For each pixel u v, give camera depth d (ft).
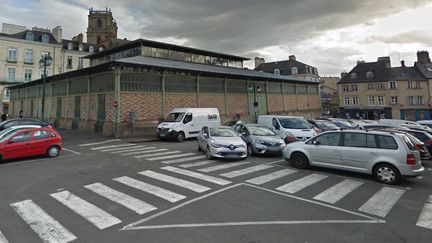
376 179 24.68
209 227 14.47
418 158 23.80
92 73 69.62
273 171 28.43
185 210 16.99
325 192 21.09
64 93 85.40
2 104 142.92
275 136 39.47
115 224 14.83
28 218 15.60
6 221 15.19
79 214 16.24
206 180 24.45
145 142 54.85
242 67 116.98
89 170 28.45
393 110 149.79
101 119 66.95
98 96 68.33
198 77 79.46
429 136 39.27
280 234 13.64
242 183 23.56
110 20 220.84
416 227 14.55
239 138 36.70
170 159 35.14
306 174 27.17
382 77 155.02
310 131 45.24
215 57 106.01
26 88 117.08
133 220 15.38
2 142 32.76
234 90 92.48
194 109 60.23
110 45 170.30
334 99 196.65
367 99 159.02
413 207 17.75
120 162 33.01
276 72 192.13
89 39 215.51
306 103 130.82
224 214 16.35
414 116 145.18
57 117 88.38
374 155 24.66
